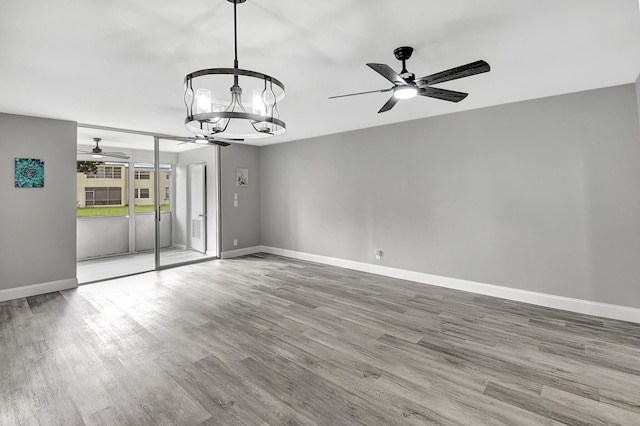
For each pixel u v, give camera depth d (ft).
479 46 8.00
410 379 7.49
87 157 22.38
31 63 8.48
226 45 7.70
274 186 22.50
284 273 17.35
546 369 7.88
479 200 13.71
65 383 7.36
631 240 10.68
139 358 8.46
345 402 6.67
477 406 6.53
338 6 6.19
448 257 14.65
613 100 10.87
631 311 10.66
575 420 6.11
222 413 6.34
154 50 7.88
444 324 10.59
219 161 21.24
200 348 9.01
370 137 17.19
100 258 22.17
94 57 8.20
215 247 21.62
